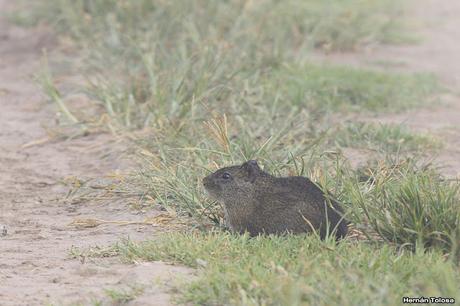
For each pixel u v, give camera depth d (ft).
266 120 82.17
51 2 130.00
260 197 58.34
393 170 64.64
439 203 55.26
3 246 59.31
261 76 97.60
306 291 45.52
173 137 77.71
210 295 47.01
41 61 113.09
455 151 81.76
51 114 94.17
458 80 109.09
